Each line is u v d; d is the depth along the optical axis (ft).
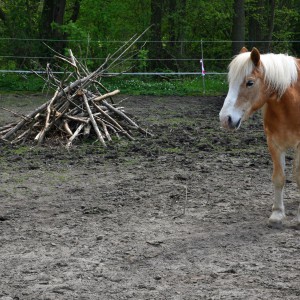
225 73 93.45
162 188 33.42
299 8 114.52
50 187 34.01
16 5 99.04
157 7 101.14
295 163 26.63
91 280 20.86
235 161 40.29
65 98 46.85
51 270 21.84
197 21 105.81
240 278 20.92
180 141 47.09
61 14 99.35
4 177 36.11
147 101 76.54
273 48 107.04
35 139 44.96
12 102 74.38
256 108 25.30
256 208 29.60
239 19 98.73
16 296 19.47
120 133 47.67
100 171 37.58
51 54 97.09
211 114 64.54
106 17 100.42
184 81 92.22
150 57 99.50
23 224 27.50
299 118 25.57
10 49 95.45
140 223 27.45
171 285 20.34
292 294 19.53
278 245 24.45
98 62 96.02
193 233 25.99
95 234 25.98
